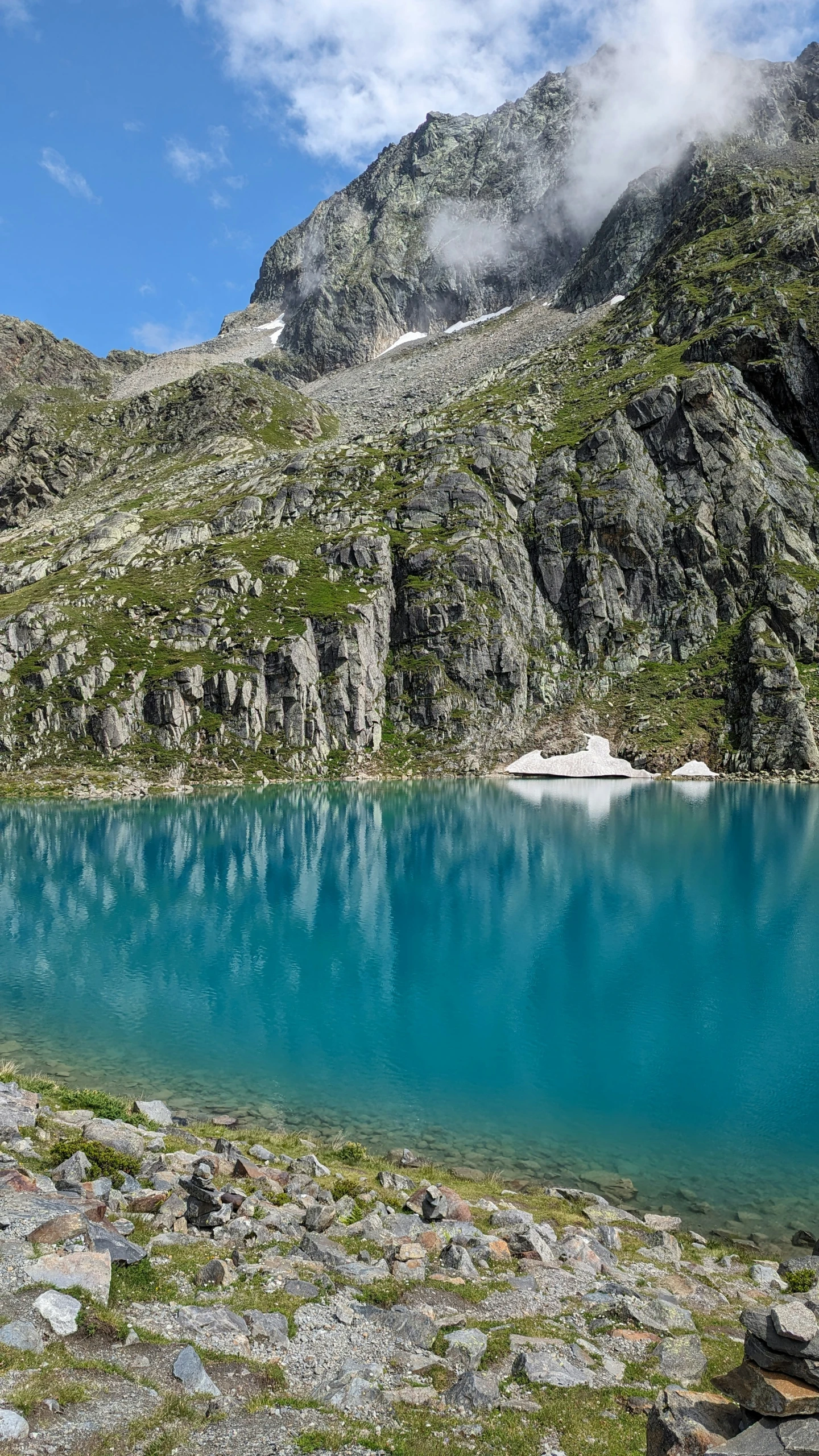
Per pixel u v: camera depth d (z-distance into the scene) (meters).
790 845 75.88
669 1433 10.30
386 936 50.16
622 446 164.75
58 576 173.25
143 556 171.50
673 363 181.38
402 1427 10.77
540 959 45.41
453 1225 18.89
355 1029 36.22
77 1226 14.65
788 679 128.50
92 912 56.38
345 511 174.62
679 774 127.12
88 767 123.12
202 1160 20.75
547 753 136.00
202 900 59.31
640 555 152.88
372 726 140.75
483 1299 15.23
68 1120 22.78
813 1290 15.20
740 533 150.38
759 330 167.50
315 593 152.12
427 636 149.00
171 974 43.62
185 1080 31.09
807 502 152.00
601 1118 28.42
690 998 39.28
